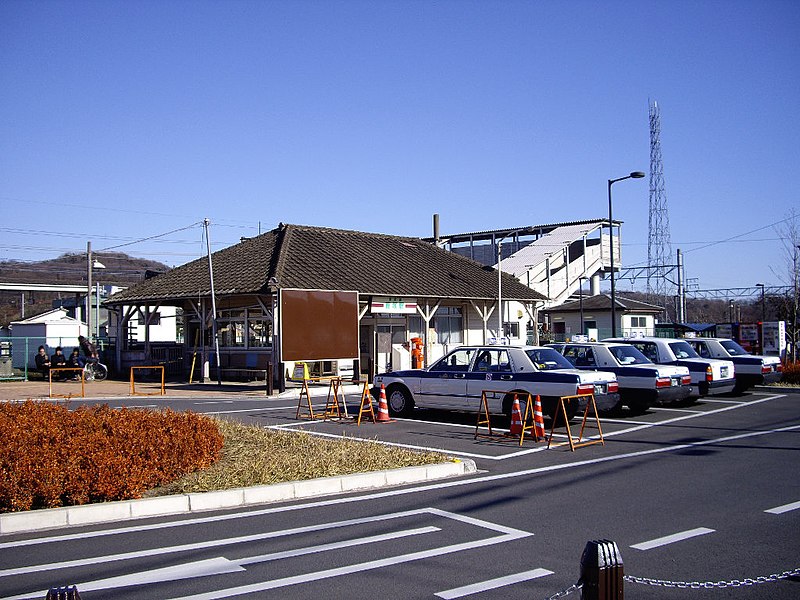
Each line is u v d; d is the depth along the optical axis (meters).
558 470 10.89
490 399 15.52
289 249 29.97
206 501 8.65
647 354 20.17
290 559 6.64
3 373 31.41
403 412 17.03
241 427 13.91
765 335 32.16
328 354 24.25
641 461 11.53
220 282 28.23
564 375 14.53
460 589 5.83
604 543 4.16
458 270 36.09
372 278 29.48
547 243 59.75
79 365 30.20
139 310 34.03
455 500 9.01
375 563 6.50
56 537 7.38
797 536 7.29
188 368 31.75
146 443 9.16
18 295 84.44
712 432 14.77
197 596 5.69
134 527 7.79
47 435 8.66
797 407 19.38
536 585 5.91
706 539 7.18
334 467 10.27
